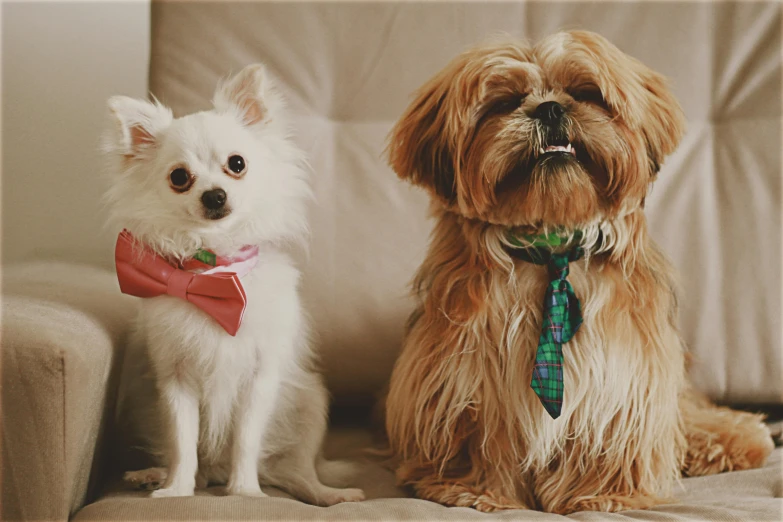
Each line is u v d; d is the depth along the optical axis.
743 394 1.81
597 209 1.27
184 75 1.85
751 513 1.11
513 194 1.27
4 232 2.25
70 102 2.26
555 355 1.27
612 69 1.26
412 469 1.43
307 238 1.83
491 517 1.15
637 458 1.34
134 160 1.34
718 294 1.82
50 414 1.04
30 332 1.06
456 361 1.35
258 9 1.89
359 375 1.83
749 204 1.83
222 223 1.30
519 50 1.32
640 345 1.33
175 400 1.31
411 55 1.90
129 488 1.31
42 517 1.05
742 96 1.88
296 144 1.87
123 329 1.38
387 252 1.85
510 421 1.33
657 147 1.33
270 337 1.35
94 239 2.28
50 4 2.24
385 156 1.88
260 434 1.35
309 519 1.07
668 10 1.89
